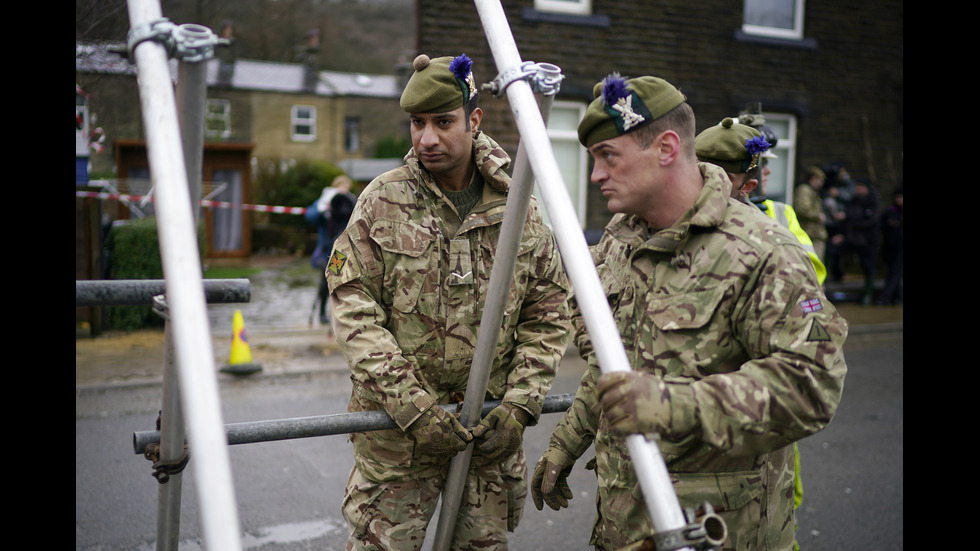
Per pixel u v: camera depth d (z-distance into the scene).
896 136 12.47
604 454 1.77
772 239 1.52
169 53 1.11
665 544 1.11
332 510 3.99
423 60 1.95
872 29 12.03
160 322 8.76
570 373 7.00
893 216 11.14
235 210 21.97
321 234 11.26
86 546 3.50
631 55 10.45
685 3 10.70
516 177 1.47
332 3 40.47
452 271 2.01
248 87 27.33
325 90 29.14
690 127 1.61
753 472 1.63
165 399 1.50
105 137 8.79
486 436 1.94
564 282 2.17
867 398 6.45
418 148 1.98
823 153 12.05
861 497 4.33
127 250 8.84
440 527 2.09
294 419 1.76
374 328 1.93
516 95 1.32
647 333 1.62
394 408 1.85
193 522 3.79
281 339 8.55
